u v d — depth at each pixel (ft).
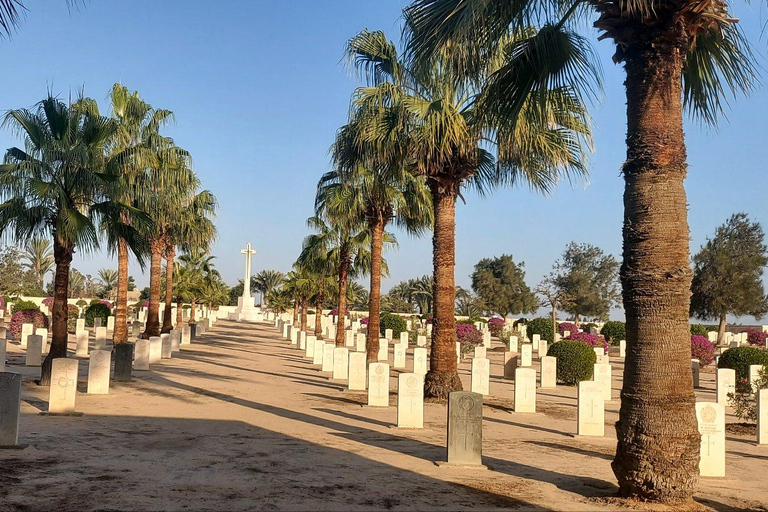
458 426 30.63
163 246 96.63
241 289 289.94
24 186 47.65
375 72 53.16
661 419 23.53
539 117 32.24
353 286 210.79
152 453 30.68
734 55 28.81
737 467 33.12
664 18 24.21
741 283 141.59
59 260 52.26
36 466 27.27
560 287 199.31
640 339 24.00
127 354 58.54
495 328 163.53
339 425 40.73
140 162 65.31
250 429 38.17
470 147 48.44
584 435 40.45
